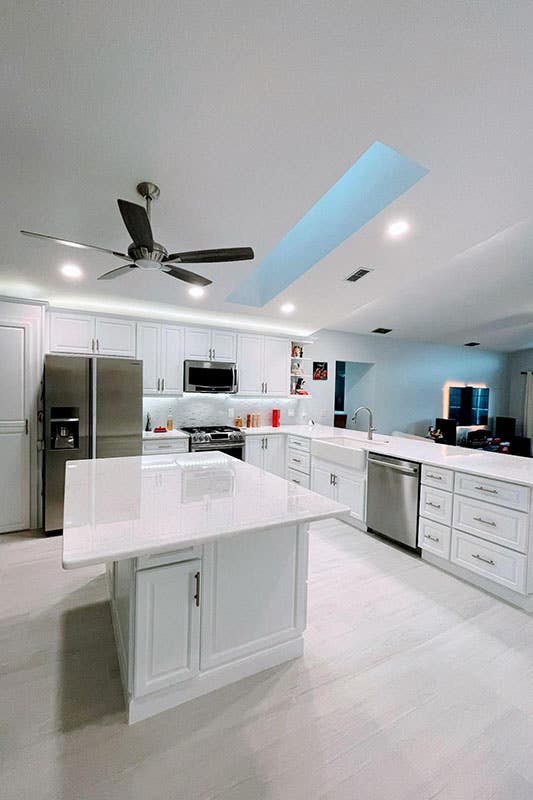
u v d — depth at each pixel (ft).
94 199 7.61
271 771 4.40
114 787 4.17
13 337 11.17
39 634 6.78
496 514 8.30
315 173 7.09
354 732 4.93
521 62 5.07
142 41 4.63
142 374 12.57
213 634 5.50
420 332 22.39
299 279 12.14
